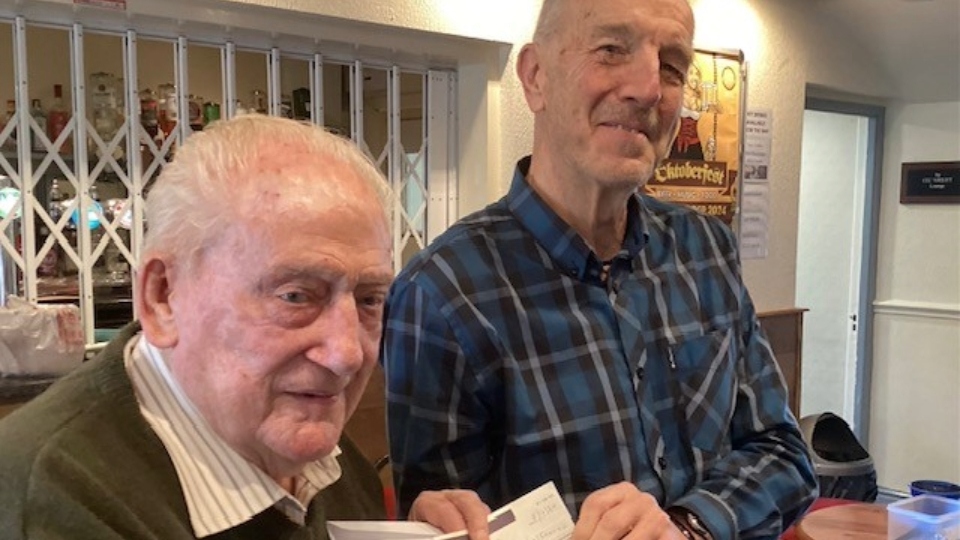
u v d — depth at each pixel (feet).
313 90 7.41
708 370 3.96
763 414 4.16
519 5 7.99
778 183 11.13
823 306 14.65
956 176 13.19
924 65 12.48
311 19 6.91
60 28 6.24
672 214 4.31
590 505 3.08
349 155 2.35
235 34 6.86
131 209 6.62
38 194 6.31
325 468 2.85
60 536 2.00
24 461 2.06
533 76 3.81
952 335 13.38
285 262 2.14
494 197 8.16
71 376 2.39
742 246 10.69
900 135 13.76
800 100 11.32
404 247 8.11
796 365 11.61
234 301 2.18
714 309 4.16
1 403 5.33
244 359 2.21
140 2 6.13
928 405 13.71
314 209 2.17
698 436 3.85
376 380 7.25
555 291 3.67
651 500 3.15
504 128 8.14
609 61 3.50
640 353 3.75
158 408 2.39
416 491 3.50
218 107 7.11
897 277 14.02
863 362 14.14
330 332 2.21
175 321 2.28
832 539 5.54
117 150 6.57
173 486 2.30
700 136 9.92
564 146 3.62
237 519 2.39
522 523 2.97
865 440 14.30
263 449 2.40
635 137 3.51
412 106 8.10
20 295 6.22
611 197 3.70
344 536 2.89
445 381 3.44
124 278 6.74
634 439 3.61
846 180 14.20
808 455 4.19
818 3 11.24
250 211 2.15
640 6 3.49
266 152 2.22
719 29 10.10
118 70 6.76
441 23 7.48
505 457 3.49
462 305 3.46
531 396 3.48
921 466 13.85
